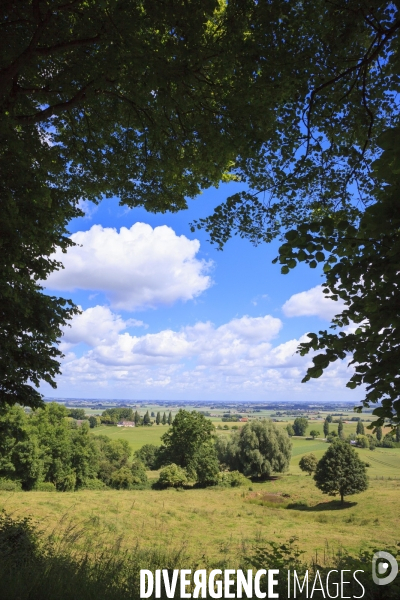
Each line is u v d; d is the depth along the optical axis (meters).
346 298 4.53
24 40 8.14
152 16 6.72
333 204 8.27
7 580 4.53
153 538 18.09
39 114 8.47
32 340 12.16
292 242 4.07
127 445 73.38
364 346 3.92
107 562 5.62
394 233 3.61
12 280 9.82
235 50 6.94
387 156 3.02
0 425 12.56
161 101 7.52
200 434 59.78
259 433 67.69
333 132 7.79
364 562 6.49
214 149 8.53
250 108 7.56
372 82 7.22
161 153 9.95
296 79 6.98
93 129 10.55
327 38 6.80
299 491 53.50
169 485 56.12
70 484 52.66
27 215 9.02
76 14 7.79
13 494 32.34
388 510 37.53
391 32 5.00
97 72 7.74
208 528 26.06
